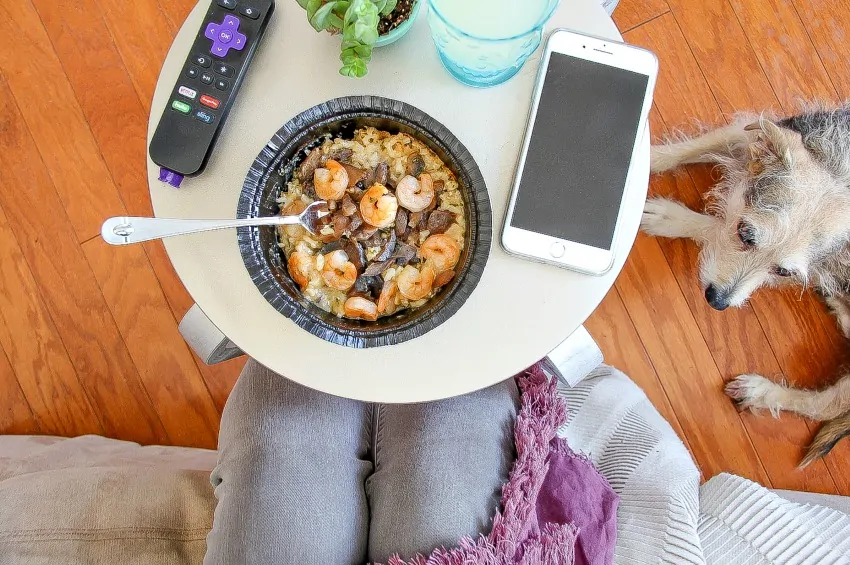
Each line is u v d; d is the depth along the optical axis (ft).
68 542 2.65
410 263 2.23
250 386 2.82
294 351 2.25
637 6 4.04
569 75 2.22
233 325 2.25
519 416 2.78
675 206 3.87
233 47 2.17
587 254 2.22
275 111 2.28
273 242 2.22
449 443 2.76
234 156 2.27
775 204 3.38
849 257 3.60
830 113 3.52
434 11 1.90
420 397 2.25
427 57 2.29
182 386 3.96
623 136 2.22
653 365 4.06
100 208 3.92
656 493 2.97
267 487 2.65
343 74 2.03
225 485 2.69
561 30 2.20
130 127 3.92
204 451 3.73
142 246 3.92
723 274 3.67
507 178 2.29
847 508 3.63
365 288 2.21
